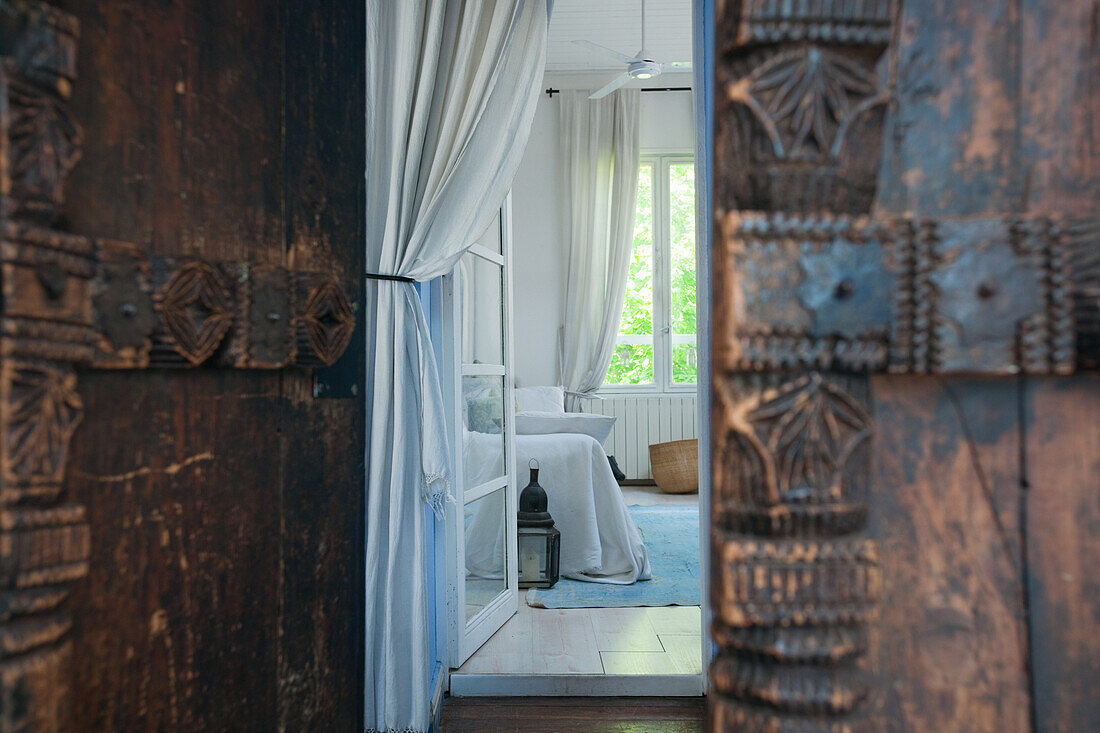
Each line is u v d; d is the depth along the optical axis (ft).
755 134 2.19
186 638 3.12
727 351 2.16
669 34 21.72
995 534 2.23
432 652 9.29
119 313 2.72
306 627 3.90
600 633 10.89
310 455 3.98
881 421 2.25
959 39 2.25
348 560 4.29
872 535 2.23
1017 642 2.20
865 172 2.19
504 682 9.29
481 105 8.14
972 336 2.15
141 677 2.89
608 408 25.11
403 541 7.36
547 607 12.04
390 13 7.12
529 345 25.05
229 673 3.35
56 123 2.37
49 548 2.30
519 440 13.91
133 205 2.88
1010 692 2.19
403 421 7.29
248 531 3.51
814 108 2.15
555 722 8.52
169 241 3.04
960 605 2.22
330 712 4.07
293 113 3.85
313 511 4.00
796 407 2.16
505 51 8.29
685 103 24.97
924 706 2.19
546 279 25.07
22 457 2.24
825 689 2.13
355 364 4.38
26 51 2.28
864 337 2.16
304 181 3.92
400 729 7.08
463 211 7.95
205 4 3.29
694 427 25.08
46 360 2.35
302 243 3.87
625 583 13.28
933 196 2.23
